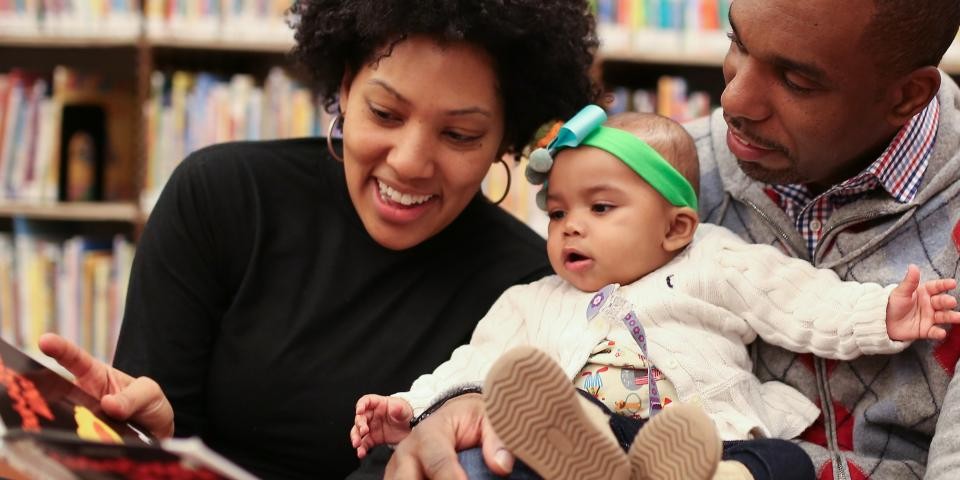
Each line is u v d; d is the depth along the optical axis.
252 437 1.46
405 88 1.29
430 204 1.39
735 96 1.17
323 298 1.46
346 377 1.43
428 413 1.18
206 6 2.80
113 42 2.81
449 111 1.30
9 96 2.90
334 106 1.55
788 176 1.24
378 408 1.21
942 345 1.20
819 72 1.12
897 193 1.25
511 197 2.76
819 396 1.30
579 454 0.94
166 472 0.83
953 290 1.21
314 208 1.50
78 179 2.93
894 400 1.23
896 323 1.18
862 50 1.11
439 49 1.29
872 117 1.18
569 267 1.37
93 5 2.83
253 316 1.46
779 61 1.13
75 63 3.25
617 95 2.79
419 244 1.49
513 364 0.92
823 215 1.33
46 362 2.76
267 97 2.84
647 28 2.73
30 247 2.95
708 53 2.72
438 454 1.04
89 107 2.96
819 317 1.25
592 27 1.50
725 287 1.31
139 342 1.43
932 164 1.26
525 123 1.47
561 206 1.39
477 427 1.10
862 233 1.28
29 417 0.93
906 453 1.24
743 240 1.41
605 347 1.30
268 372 1.43
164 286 1.45
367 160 1.35
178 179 1.49
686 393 1.25
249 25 2.81
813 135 1.17
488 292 1.50
